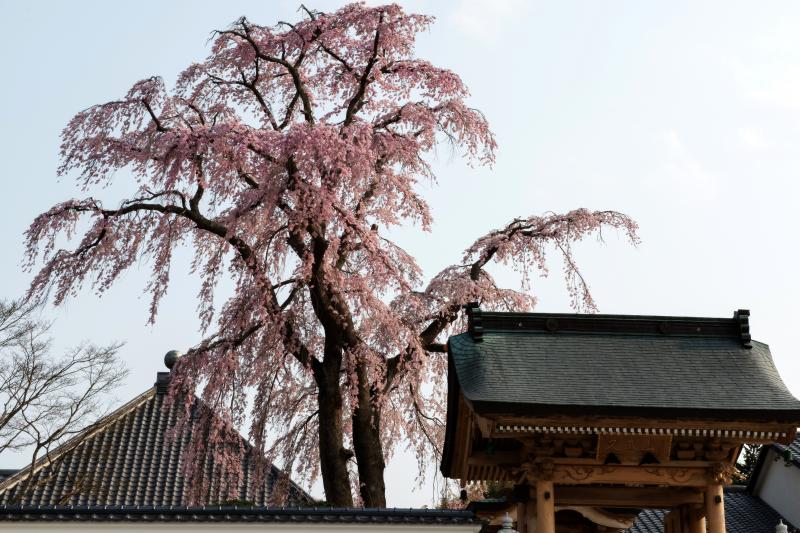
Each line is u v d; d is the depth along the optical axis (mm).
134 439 31703
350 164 21016
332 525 14102
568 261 23750
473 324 19953
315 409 24062
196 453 22391
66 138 22469
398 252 23703
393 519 14266
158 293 21656
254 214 21859
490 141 23391
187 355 22172
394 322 21938
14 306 27766
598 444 18359
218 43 24109
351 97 24188
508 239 23297
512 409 17672
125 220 22109
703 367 19484
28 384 27812
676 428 18141
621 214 23406
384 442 24625
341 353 21922
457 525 14398
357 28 23141
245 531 13953
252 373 21938
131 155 22141
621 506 19797
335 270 21469
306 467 23953
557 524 22266
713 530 18938
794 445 30344
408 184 23328
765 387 19000
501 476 20828
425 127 22750
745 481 36062
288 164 20844
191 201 21969
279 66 24562
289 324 22141
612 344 19906
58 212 21828
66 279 21953
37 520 13430
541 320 20141
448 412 19906
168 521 13758
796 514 29359
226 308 22359
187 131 21047
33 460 28156
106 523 13625
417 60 23484
